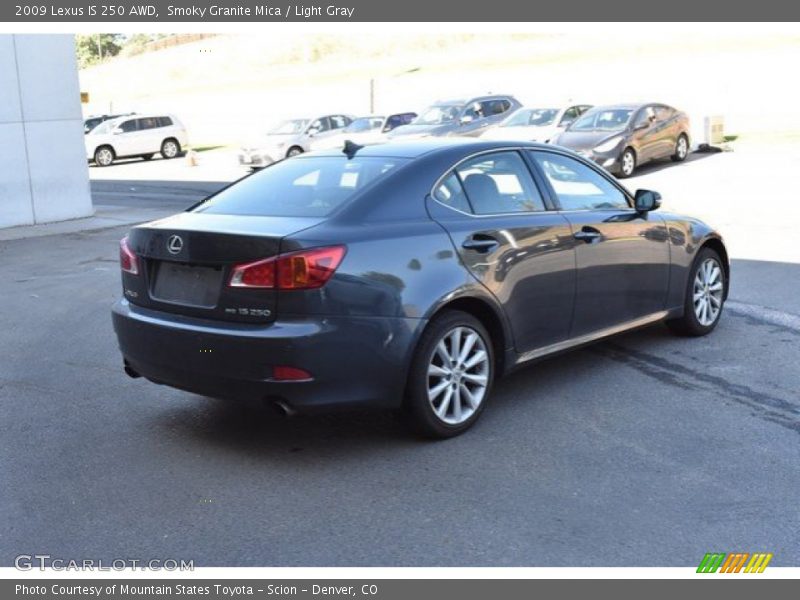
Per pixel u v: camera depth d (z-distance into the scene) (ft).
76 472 14.83
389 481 14.23
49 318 26.78
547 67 161.79
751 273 30.48
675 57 148.66
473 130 78.48
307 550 12.11
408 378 15.17
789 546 11.96
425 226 15.52
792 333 22.67
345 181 16.07
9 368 21.27
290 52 257.14
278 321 14.05
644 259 20.03
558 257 17.63
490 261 16.22
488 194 16.97
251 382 14.19
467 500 13.48
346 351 14.20
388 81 169.68
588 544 12.10
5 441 16.29
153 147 111.34
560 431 16.24
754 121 89.76
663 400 17.80
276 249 14.03
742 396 17.94
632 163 66.33
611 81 129.80
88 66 265.34
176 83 226.99
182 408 18.10
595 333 18.98
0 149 48.70
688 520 12.69
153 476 14.61
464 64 191.42
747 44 153.38
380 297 14.49
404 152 16.88
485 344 16.40
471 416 16.24
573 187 18.99
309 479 14.38
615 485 13.88
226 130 138.51
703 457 14.90
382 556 11.92
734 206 47.73
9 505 13.58
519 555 11.87
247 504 13.51
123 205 60.70
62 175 51.93
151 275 15.71
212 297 14.73
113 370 20.98
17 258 39.06
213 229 14.78
